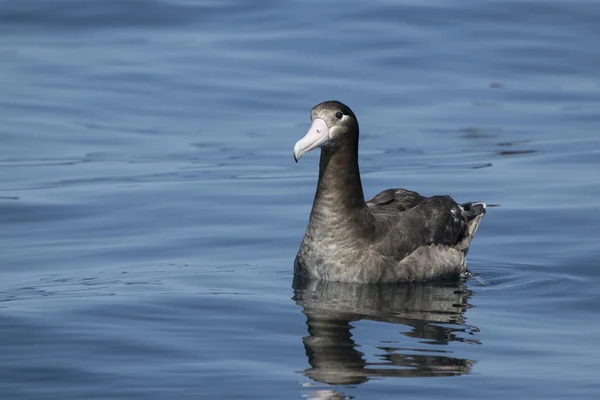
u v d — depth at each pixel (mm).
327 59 26375
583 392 9828
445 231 14406
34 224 16391
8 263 14484
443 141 21453
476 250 15258
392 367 10508
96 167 19703
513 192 17969
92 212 16984
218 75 25375
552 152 20484
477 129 22172
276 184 18766
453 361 10680
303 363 10609
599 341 11328
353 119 13656
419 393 9828
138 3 29938
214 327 11750
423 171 19484
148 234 15945
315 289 13398
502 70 25953
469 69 25969
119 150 20875
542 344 11227
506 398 9727
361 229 13781
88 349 11000
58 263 14484
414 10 29203
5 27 28469
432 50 26969
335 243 13750
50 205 17297
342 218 13719
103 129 22172
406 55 26625
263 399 9680
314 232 13867
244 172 19531
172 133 22125
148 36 28031
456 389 9914
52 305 12477
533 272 14180
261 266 14469
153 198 17766
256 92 24422
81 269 14195
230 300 12789
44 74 25344
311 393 9820
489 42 27438
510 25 28422
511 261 14695
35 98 23781
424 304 12789
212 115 23219
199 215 16891
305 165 20156
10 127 22000
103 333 11484
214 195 18000
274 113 23375
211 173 19422
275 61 26219
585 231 15875
